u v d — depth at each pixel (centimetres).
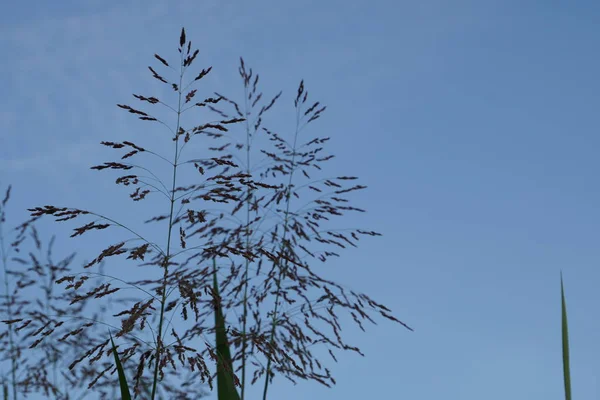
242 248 279
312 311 351
